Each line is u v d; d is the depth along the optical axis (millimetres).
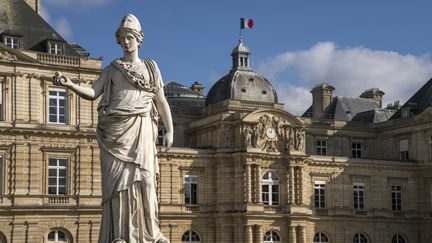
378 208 92938
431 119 94500
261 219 81312
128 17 13156
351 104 113625
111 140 12672
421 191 95438
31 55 68188
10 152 67062
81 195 69375
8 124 66875
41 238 67438
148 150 12875
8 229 66312
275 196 83500
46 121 68625
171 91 104562
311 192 88750
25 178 67438
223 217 81688
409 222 94625
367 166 92812
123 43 13094
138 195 12609
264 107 88188
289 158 83750
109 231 12586
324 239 89000
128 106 12711
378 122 105562
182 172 81688
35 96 68250
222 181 82625
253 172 82000
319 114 111188
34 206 67062
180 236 80625
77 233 69000
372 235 92250
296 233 83625
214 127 84750
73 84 12664
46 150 68500
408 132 97812
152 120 13188
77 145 69875
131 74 12836
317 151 99312
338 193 90625
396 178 94688
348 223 90625
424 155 95188
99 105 13016
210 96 93812
